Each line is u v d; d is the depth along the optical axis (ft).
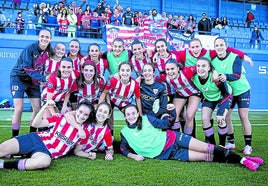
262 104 60.95
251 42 68.39
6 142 13.44
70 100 19.22
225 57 17.92
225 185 11.54
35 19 54.54
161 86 17.38
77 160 15.02
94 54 19.20
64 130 14.43
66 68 16.52
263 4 90.02
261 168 14.14
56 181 11.52
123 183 11.50
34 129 19.16
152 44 49.70
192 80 17.93
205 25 59.57
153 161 15.14
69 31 53.36
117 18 56.85
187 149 15.38
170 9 80.94
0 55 48.80
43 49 17.71
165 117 15.92
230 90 17.29
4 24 55.98
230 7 86.94
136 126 15.71
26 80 18.15
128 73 16.85
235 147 19.57
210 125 18.06
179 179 12.16
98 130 15.49
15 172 12.56
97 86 17.57
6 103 47.65
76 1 70.38
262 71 61.21
